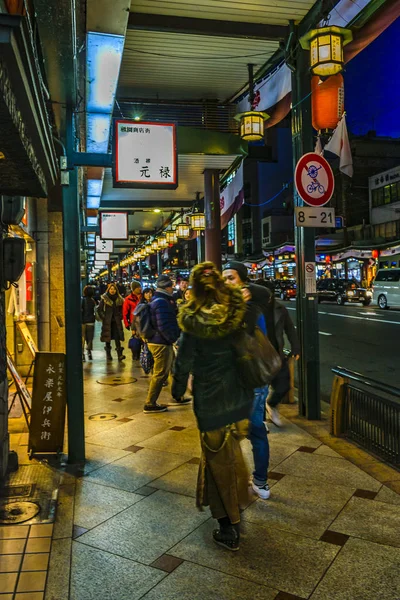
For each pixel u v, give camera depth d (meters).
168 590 2.83
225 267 4.38
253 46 7.82
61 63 4.09
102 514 3.79
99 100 6.35
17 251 4.71
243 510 3.76
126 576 2.98
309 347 6.39
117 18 4.39
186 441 5.53
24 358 8.89
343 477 4.43
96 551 3.26
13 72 2.30
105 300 11.80
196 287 3.30
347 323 19.11
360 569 3.00
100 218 15.52
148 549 3.28
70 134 4.83
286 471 4.59
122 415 6.72
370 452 5.08
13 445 5.50
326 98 5.89
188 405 7.26
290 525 3.57
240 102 10.43
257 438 4.01
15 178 3.78
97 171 9.91
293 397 7.33
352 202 45.44
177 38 7.52
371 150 44.94
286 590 2.81
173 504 3.96
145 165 6.00
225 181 12.84
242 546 3.29
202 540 3.39
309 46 5.60
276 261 46.34
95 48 4.99
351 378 5.30
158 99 10.44
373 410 5.05
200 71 8.95
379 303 26.41
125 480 4.44
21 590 2.82
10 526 3.57
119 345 11.92
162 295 6.75
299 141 6.47
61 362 5.14
